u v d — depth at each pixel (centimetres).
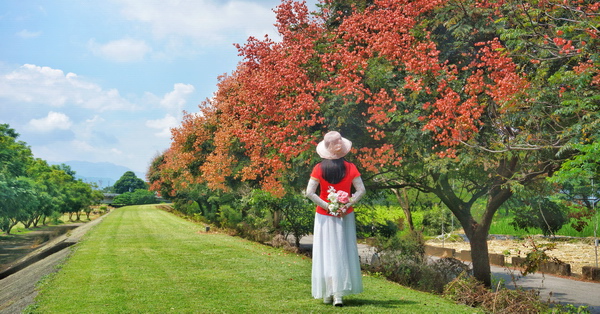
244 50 1388
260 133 1252
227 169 1772
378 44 1057
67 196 8606
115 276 956
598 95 790
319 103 1128
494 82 1043
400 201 2111
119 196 13900
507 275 1748
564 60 998
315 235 596
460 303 778
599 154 766
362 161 1158
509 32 912
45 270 1361
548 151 1011
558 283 1555
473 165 1266
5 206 3972
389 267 1212
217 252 1455
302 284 810
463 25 1070
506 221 3288
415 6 1109
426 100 1058
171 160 3516
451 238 3145
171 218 4747
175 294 727
